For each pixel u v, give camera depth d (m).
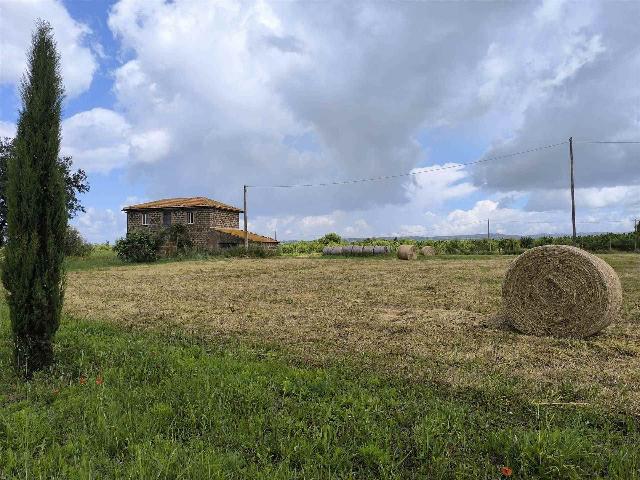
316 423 4.09
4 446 3.70
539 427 3.99
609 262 24.30
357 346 6.93
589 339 7.64
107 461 3.45
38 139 5.83
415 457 3.53
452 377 5.29
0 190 36.06
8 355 6.28
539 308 8.16
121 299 12.61
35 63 5.92
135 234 30.95
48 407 4.57
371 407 4.34
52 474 3.31
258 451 3.60
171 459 3.36
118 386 5.04
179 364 5.76
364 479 3.28
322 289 14.70
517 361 6.06
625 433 3.93
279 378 5.20
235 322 9.01
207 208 40.28
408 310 10.38
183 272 22.08
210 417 4.15
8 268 5.74
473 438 3.75
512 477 3.24
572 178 35.62
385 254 37.12
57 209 5.96
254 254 36.06
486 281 16.53
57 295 5.94
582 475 3.25
